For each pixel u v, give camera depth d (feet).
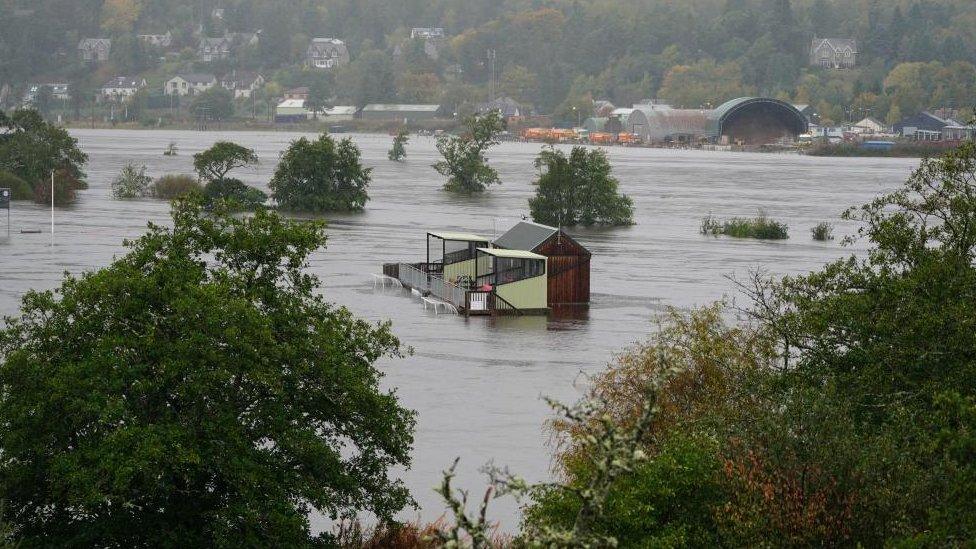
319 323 175.32
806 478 136.36
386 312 390.21
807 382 175.01
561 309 403.34
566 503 139.95
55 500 156.04
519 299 392.27
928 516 129.08
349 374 167.02
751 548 129.08
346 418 168.14
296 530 150.92
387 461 173.99
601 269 504.43
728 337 201.36
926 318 169.17
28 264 464.65
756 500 132.46
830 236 645.51
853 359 181.27
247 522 150.30
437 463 229.66
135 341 157.79
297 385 168.55
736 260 538.47
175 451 150.71
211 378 154.61
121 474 143.84
